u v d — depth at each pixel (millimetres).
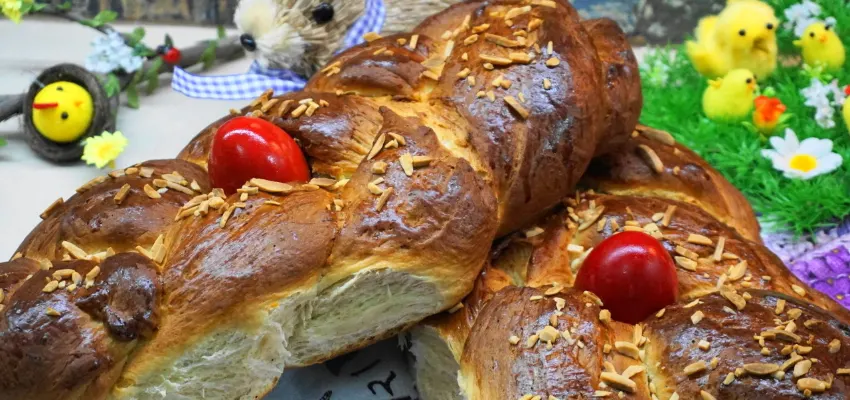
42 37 937
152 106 887
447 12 634
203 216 502
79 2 948
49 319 466
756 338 474
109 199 523
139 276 478
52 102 787
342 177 543
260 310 486
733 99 825
